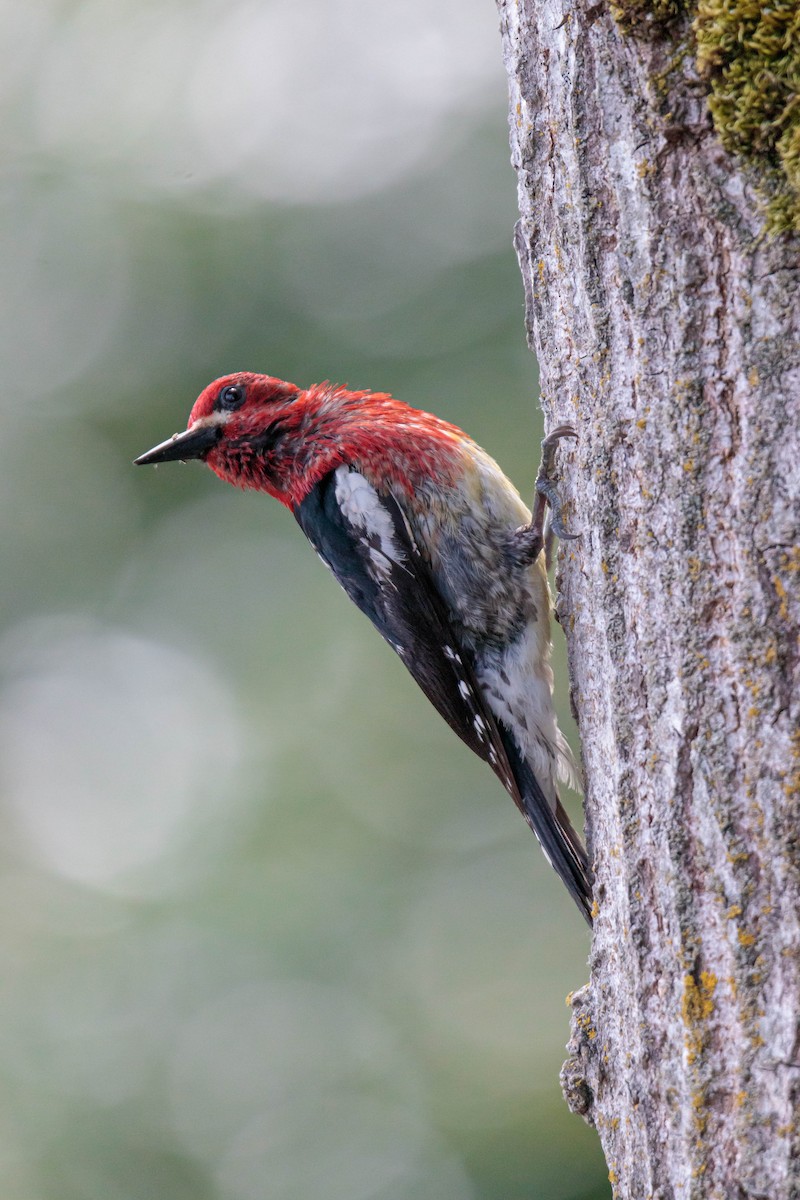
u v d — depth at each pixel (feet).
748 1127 18.21
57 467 57.72
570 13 22.15
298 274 58.03
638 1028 20.33
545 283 24.56
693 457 19.72
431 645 31.60
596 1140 45.14
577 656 24.23
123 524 57.62
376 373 56.24
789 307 18.86
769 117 18.78
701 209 19.76
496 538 31.09
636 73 20.54
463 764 51.57
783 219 18.84
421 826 50.57
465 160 60.44
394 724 51.85
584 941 49.29
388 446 31.78
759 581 18.83
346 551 32.83
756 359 19.04
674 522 19.93
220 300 57.77
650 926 20.27
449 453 31.48
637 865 20.52
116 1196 44.57
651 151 20.33
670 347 20.12
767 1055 18.19
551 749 31.14
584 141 21.88
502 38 25.26
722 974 18.90
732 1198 18.44
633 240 20.77
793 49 18.30
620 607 21.31
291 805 50.57
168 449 34.78
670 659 19.99
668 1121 19.67
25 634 56.59
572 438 24.43
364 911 48.96
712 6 18.81
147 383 57.52
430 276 57.93
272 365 56.75
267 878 49.39
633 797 20.71
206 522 57.62
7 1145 45.32
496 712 31.30
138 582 57.16
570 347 23.80
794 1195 17.72
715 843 19.10
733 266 19.33
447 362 56.18
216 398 34.76
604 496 21.61
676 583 19.88
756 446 18.97
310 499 33.47
